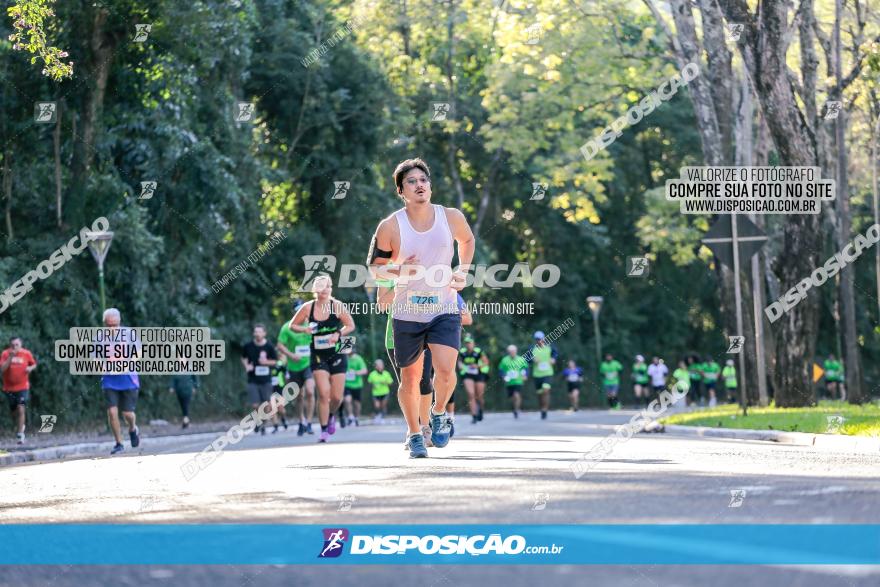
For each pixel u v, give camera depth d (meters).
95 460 24.19
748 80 45.25
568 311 91.19
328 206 63.16
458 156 80.50
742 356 35.72
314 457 20.06
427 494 10.90
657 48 57.19
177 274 48.00
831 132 56.09
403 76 71.25
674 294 95.38
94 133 42.31
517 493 10.66
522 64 59.41
